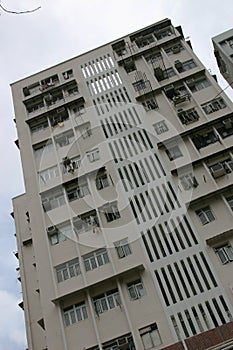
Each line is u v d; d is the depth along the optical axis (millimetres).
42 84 30969
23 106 29781
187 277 17781
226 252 18141
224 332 14898
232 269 17453
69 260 20000
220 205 19719
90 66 30547
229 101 23906
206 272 17625
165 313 16859
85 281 18828
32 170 24969
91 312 17797
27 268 26266
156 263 18562
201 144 22500
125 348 16453
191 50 28875
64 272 19703
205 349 14508
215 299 16703
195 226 19312
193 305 16797
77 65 31078
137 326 16797
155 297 17516
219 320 16031
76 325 17703
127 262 18938
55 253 20484
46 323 18125
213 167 21031
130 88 27422
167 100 25578
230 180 20375
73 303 18516
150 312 17094
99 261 19484
